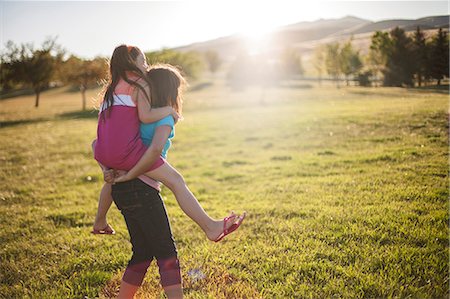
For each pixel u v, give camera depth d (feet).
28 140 47.26
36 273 12.53
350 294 9.89
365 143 28.86
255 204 18.61
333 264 11.50
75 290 11.16
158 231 8.87
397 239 12.64
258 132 42.06
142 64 9.44
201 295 10.25
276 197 19.45
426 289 9.96
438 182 18.21
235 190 22.38
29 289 11.57
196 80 179.63
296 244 13.03
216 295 10.29
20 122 70.64
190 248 13.65
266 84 124.36
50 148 40.91
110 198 9.98
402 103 35.35
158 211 8.87
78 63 94.99
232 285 10.73
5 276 12.51
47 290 11.21
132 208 8.75
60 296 10.79
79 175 28.43
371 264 11.24
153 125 8.85
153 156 8.41
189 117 64.90
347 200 17.20
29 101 120.78
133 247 9.49
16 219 18.51
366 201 16.78
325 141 32.37
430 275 10.56
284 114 52.49
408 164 21.95
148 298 10.46
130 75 9.00
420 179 18.93
